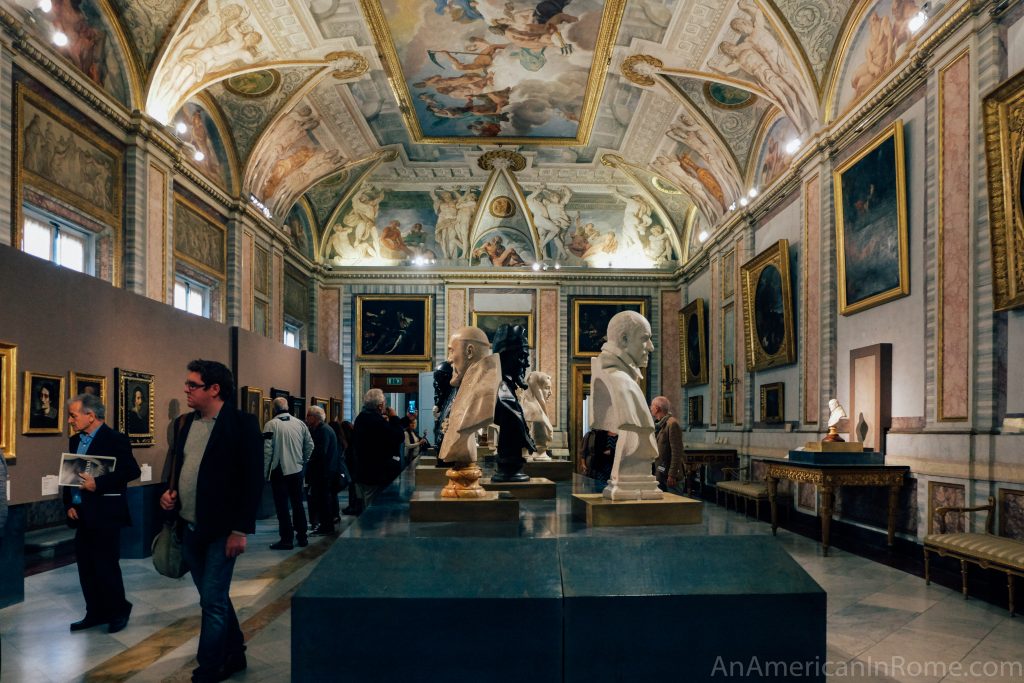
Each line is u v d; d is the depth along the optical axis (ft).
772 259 42.73
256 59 41.29
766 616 10.46
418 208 71.31
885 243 30.30
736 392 50.72
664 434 29.40
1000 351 22.94
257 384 42.75
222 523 13.64
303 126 51.52
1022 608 19.84
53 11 29.40
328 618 10.05
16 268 22.17
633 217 71.97
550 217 71.61
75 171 30.76
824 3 33.78
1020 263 21.56
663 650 10.31
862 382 31.86
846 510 33.58
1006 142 21.93
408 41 43.60
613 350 13.92
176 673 14.65
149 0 33.50
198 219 43.65
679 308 71.36
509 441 17.11
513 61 46.26
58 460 23.99
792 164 39.68
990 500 22.63
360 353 70.79
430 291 71.56
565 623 10.25
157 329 30.91
